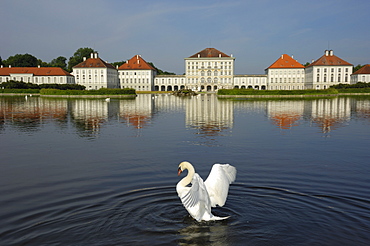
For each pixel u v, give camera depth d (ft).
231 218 23.38
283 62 489.26
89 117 98.32
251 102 184.24
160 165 38.91
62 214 24.41
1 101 192.85
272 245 19.75
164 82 514.68
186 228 21.93
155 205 25.89
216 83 495.41
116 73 492.13
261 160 41.14
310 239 20.40
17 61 490.49
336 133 64.75
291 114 106.63
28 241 20.44
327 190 29.32
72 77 444.96
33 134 64.28
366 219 23.11
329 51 459.32
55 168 37.96
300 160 41.09
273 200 26.73
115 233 21.34
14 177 34.58
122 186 30.86
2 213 24.86
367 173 35.01
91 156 44.14
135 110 126.93
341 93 315.37
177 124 80.48
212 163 39.78
